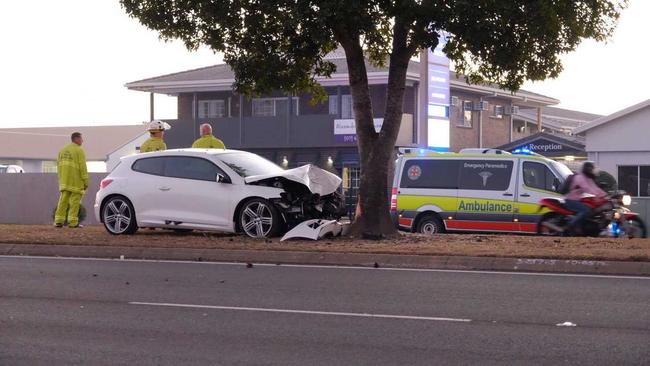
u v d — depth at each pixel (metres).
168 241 15.23
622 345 7.69
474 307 9.59
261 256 14.06
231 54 16.17
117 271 12.71
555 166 19.12
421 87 27.66
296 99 41.50
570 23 14.75
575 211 16.77
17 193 26.47
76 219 18.48
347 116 40.22
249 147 40.97
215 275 12.27
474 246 14.37
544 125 51.22
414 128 39.03
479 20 13.81
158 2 15.43
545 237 16.09
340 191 17.11
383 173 15.86
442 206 19.89
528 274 12.41
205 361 7.23
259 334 8.26
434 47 14.55
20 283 11.47
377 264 13.39
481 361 7.16
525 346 7.68
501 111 45.59
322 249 14.04
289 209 15.60
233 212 15.72
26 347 7.74
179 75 43.41
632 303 9.81
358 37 15.72
